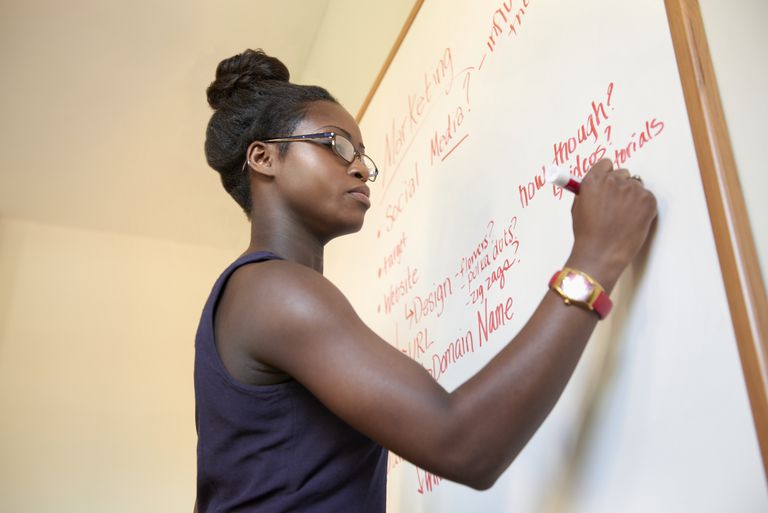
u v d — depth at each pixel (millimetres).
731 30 671
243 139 879
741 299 584
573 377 791
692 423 624
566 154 877
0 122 2463
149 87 2461
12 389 2609
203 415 737
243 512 699
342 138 855
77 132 2541
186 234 3006
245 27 2385
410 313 1292
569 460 772
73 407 2662
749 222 607
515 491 862
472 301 1055
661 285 684
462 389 600
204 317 732
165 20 2297
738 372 586
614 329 740
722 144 638
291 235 832
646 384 683
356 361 610
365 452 718
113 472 2619
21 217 2816
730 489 577
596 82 842
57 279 2807
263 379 688
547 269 874
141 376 2781
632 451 685
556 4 954
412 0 1684
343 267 1814
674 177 691
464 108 1191
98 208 2838
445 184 1220
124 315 2848
